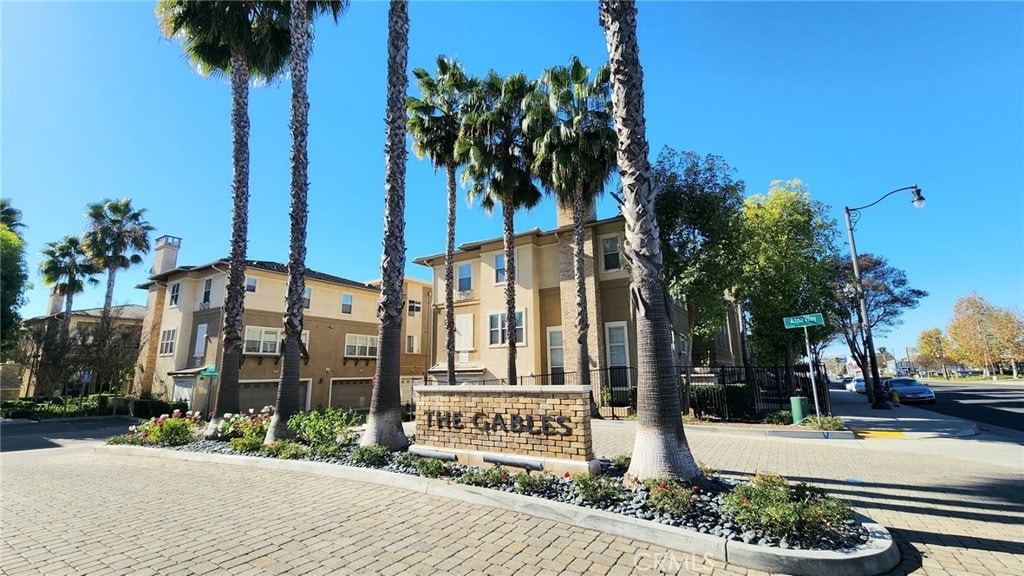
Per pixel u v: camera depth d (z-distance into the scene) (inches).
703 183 634.8
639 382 242.8
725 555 163.3
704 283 603.5
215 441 419.5
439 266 1007.6
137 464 358.6
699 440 463.5
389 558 167.3
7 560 167.5
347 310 1299.2
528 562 162.9
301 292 429.1
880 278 1347.2
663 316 245.9
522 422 273.9
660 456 225.8
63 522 210.7
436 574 154.4
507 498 220.8
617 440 456.4
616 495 207.6
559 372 820.0
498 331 879.7
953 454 378.6
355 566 160.9
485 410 290.0
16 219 1193.4
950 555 169.8
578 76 645.3
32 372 1216.8
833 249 882.8
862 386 1581.0
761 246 771.4
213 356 1042.1
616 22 264.8
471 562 163.3
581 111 636.1
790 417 556.1
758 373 664.4
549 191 714.8
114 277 1249.4
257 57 544.1
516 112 695.7
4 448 598.2
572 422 256.8
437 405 312.8
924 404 952.9
